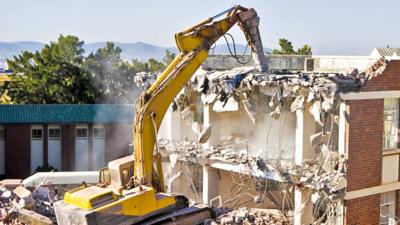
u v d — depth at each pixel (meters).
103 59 51.94
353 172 18.59
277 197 24.00
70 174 28.03
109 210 15.47
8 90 49.81
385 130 19.72
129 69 52.94
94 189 16.39
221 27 19.55
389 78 19.28
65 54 50.00
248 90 21.14
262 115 22.81
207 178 23.78
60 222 16.03
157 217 16.69
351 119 18.38
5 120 39.38
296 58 31.36
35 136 40.50
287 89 19.62
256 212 21.78
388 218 20.02
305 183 19.03
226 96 21.66
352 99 18.36
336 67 28.91
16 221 20.86
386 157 19.59
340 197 18.34
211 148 23.50
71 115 40.91
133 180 17.42
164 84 17.91
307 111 19.61
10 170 39.75
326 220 19.64
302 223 19.83
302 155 19.75
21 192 23.28
